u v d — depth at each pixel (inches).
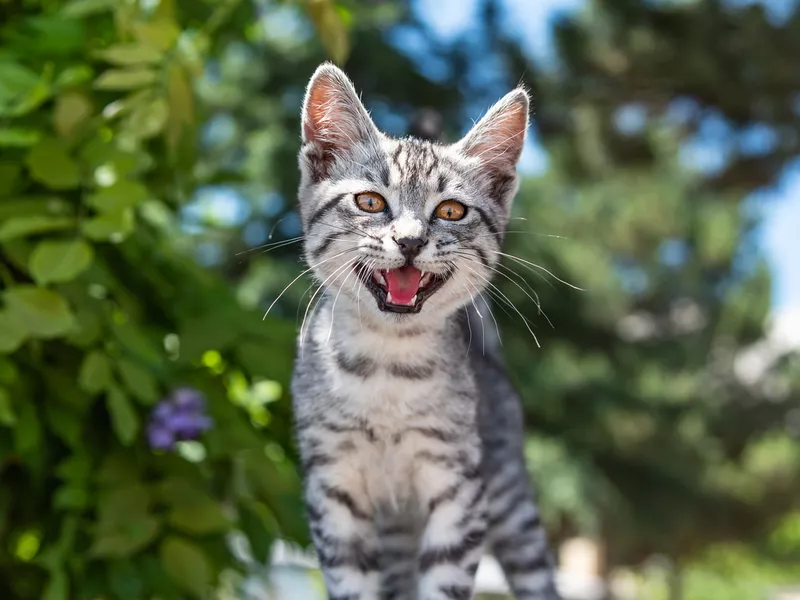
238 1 30.5
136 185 26.8
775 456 107.9
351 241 25.0
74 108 27.3
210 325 28.5
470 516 24.9
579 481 70.5
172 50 28.1
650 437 89.0
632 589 131.7
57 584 26.0
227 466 28.7
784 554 155.7
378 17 61.9
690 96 75.2
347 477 25.0
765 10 67.4
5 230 25.8
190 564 26.8
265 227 62.7
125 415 26.0
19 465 27.9
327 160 25.9
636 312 104.5
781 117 72.8
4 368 25.9
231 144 66.7
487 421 27.0
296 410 25.7
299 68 64.6
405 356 24.9
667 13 70.6
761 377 107.5
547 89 72.1
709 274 109.5
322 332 25.4
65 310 25.4
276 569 36.8
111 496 26.6
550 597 28.0
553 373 75.0
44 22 28.2
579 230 92.7
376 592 25.3
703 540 106.3
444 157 25.9
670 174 93.4
